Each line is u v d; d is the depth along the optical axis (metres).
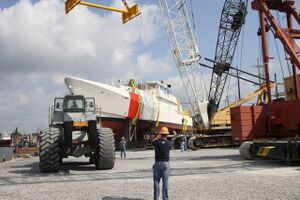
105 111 32.75
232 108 20.86
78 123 15.37
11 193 9.76
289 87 30.84
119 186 10.70
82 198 8.82
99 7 22.28
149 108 37.75
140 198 8.73
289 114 18.75
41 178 13.19
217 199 8.34
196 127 41.38
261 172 13.71
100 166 15.71
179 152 30.95
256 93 39.03
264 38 19.77
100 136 15.66
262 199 8.23
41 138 15.02
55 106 16.66
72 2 21.41
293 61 18.77
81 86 32.34
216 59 43.25
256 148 19.03
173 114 45.28
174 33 41.50
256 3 20.05
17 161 26.11
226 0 42.38
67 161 21.92
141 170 15.45
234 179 11.73
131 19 22.92
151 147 36.94
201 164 17.75
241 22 42.00
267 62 19.61
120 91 33.94
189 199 8.41
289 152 16.23
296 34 19.41
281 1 20.45
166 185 8.10
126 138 35.41
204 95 40.91
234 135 20.59
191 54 41.38
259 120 20.17
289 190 9.32
